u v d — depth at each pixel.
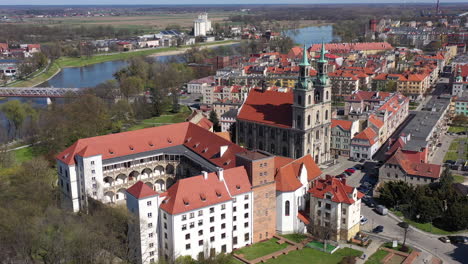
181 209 157.62
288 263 162.00
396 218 195.62
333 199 176.62
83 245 152.38
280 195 181.50
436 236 180.88
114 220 169.12
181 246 160.00
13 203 169.62
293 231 185.62
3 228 153.50
